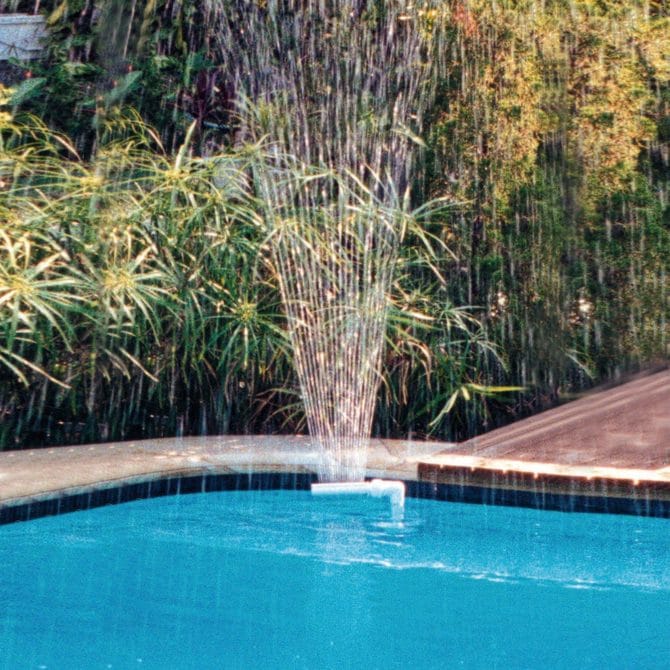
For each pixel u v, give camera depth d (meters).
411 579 3.77
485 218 6.99
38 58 8.41
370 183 6.89
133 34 8.13
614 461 4.89
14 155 6.23
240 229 6.10
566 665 2.97
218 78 8.24
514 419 6.60
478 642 3.15
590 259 6.98
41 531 4.10
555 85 6.98
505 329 6.91
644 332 6.98
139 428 6.09
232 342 5.74
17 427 5.81
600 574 3.85
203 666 2.90
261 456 5.20
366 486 4.72
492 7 7.00
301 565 3.93
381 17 7.09
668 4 7.36
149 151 6.62
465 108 7.03
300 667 2.92
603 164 6.99
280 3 7.25
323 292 6.02
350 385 5.89
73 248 5.73
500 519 4.63
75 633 3.16
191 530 4.40
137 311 5.75
